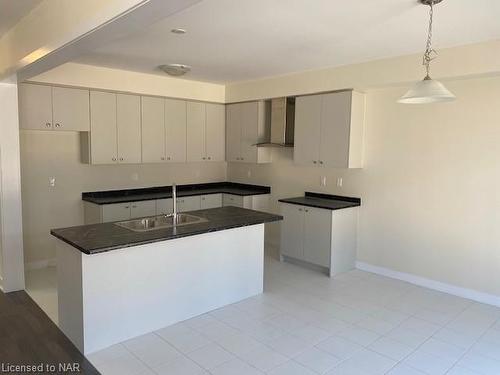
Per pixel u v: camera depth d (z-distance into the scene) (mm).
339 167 4773
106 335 3039
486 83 3879
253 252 4070
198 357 2920
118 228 3367
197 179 6520
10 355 2924
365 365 2846
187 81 5715
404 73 4004
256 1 2543
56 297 3994
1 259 4121
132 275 3148
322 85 4770
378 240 4871
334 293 4227
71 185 5141
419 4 2580
